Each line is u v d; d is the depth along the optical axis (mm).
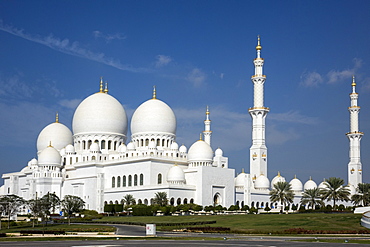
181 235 98688
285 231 103438
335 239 86000
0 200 140125
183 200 189000
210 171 197625
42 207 146000
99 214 185875
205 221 132125
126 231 112688
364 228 108000
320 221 120875
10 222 148625
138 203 190500
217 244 74750
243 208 192750
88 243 78750
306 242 79312
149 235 96562
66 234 105500
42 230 113875
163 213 170125
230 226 120938
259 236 95875
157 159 196625
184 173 199000
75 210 161750
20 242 82875
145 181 195250
